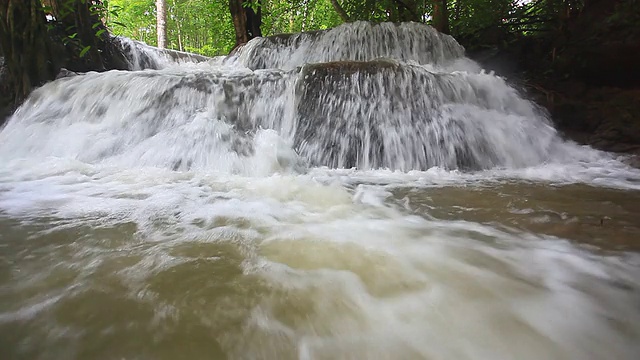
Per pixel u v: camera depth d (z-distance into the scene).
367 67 4.76
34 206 2.34
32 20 5.91
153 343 1.00
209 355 0.97
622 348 1.04
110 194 2.71
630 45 5.59
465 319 1.16
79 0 6.77
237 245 1.71
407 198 2.71
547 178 3.62
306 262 1.54
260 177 3.51
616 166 4.29
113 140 4.56
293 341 1.04
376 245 1.74
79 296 1.22
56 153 4.53
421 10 9.98
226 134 4.40
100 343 1.00
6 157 4.50
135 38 19.95
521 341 1.07
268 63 8.31
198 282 1.33
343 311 1.19
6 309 1.14
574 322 1.15
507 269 1.50
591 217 2.18
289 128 4.78
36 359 0.93
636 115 5.31
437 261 1.57
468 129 4.46
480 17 8.29
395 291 1.32
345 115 4.52
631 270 1.48
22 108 5.48
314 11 14.10
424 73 4.77
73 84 5.43
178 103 4.89
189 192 2.79
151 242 1.72
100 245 1.68
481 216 2.24
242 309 1.17
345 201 2.61
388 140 4.37
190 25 20.23
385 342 1.05
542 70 7.07
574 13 7.15
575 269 1.50
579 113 5.84
